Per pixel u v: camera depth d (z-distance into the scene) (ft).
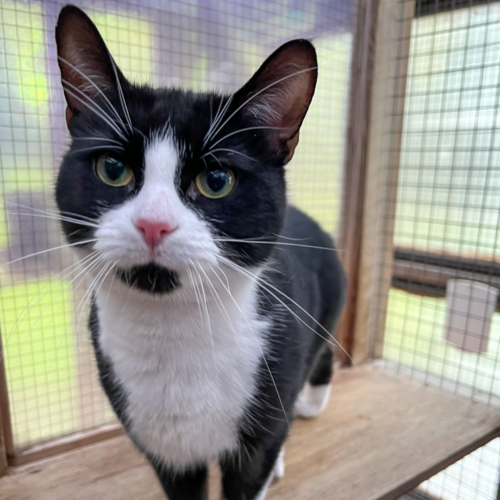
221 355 0.69
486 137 1.26
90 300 0.90
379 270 1.46
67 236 0.65
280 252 0.87
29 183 0.98
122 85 0.66
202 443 0.73
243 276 0.66
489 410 1.24
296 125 0.72
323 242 1.09
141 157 0.60
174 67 1.12
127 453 1.05
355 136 1.32
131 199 0.60
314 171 1.36
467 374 1.37
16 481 0.95
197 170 0.61
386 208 1.41
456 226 1.37
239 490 0.79
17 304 1.01
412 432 1.13
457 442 1.10
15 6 0.91
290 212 1.05
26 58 0.94
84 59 0.67
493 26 1.21
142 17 1.06
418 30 1.37
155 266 0.58
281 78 0.68
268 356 0.73
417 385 1.38
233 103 0.65
